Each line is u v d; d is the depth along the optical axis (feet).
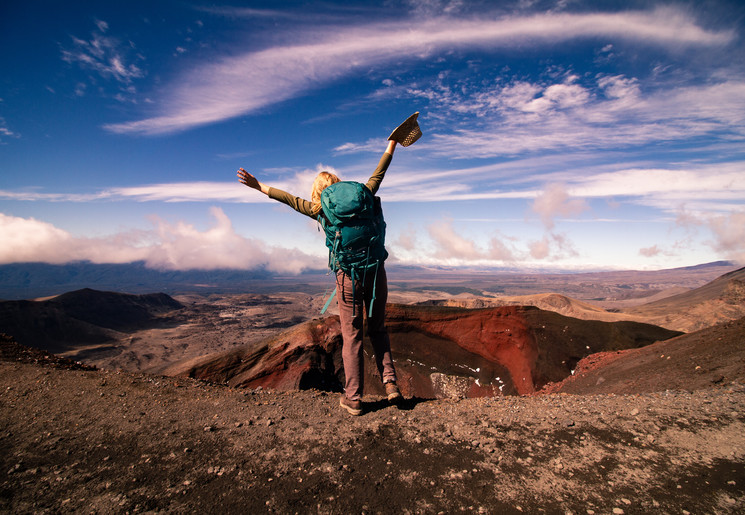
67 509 6.49
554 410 10.77
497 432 9.45
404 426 9.96
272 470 7.76
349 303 10.65
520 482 7.26
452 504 6.66
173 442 9.06
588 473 7.45
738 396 10.90
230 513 6.39
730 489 6.57
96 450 8.70
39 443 9.09
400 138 11.32
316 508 6.55
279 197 11.03
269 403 12.12
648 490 6.77
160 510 6.47
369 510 6.49
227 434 9.50
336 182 10.60
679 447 8.16
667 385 23.11
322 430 9.71
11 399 11.98
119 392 12.70
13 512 6.38
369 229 9.84
